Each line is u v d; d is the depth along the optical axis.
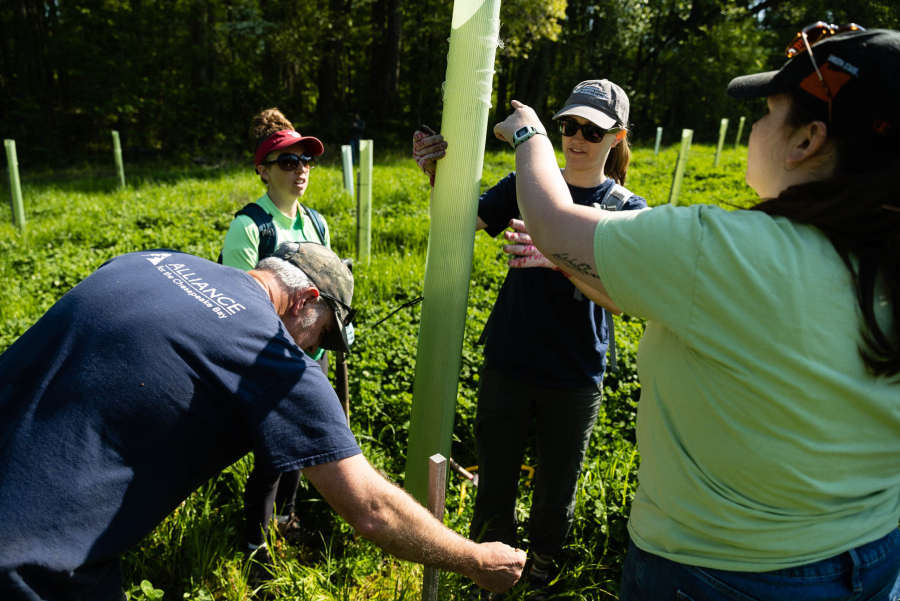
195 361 1.31
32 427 1.25
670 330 1.11
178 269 1.48
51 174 17.70
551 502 2.53
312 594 2.46
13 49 22.62
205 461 1.38
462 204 1.75
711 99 29.42
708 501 1.17
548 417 2.46
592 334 2.38
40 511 1.20
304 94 29.17
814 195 1.04
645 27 27.62
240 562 2.65
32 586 1.19
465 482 3.20
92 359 1.28
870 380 1.02
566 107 2.39
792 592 1.14
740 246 1.02
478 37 1.61
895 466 1.14
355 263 6.20
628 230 1.11
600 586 2.67
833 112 0.99
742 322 1.02
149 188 12.25
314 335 1.79
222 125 23.84
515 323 2.44
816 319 0.99
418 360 1.95
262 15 22.75
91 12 21.59
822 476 1.08
